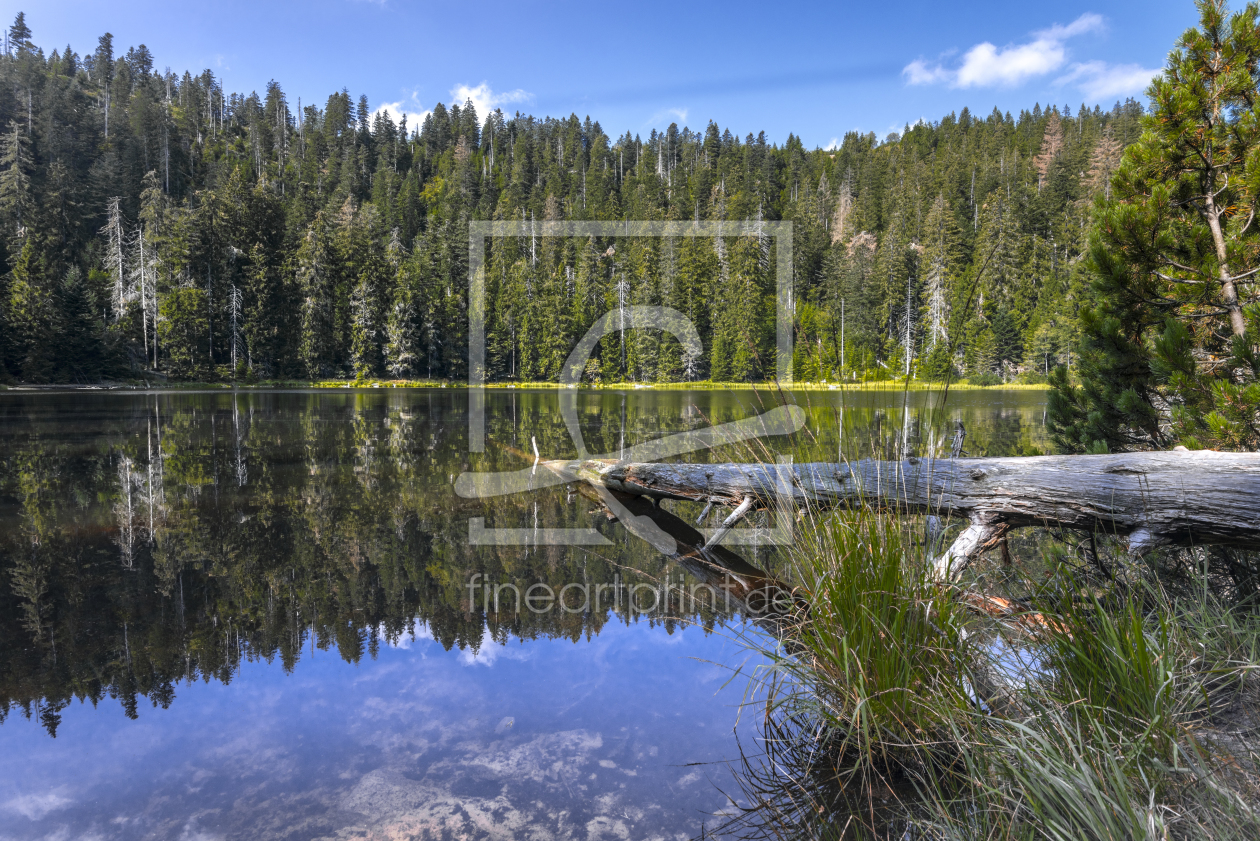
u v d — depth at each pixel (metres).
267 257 40.81
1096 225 3.04
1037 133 89.44
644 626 2.50
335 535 3.87
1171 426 2.76
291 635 2.41
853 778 1.49
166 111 71.00
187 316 35.97
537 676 2.08
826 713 1.69
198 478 5.85
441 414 14.78
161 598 2.79
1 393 23.97
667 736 1.70
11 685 2.01
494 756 1.61
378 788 1.46
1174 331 2.58
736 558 3.15
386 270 43.56
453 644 2.34
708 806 1.38
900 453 2.32
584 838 1.25
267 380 38.97
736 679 2.05
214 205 41.50
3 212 40.72
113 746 1.66
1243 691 1.50
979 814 1.29
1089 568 2.15
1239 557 2.19
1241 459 1.78
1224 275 2.71
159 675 2.08
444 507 4.69
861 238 66.44
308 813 1.36
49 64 81.00
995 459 2.21
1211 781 1.17
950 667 1.59
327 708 1.86
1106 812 1.10
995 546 2.20
